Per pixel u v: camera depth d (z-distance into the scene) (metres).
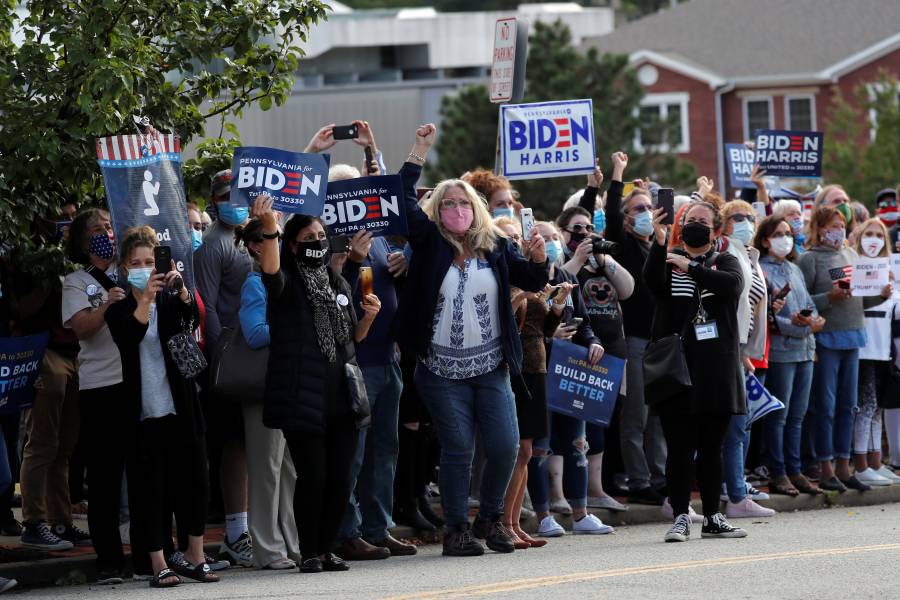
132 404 27.39
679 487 32.16
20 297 32.41
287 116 91.81
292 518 30.84
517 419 31.31
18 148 31.58
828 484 41.47
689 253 32.19
